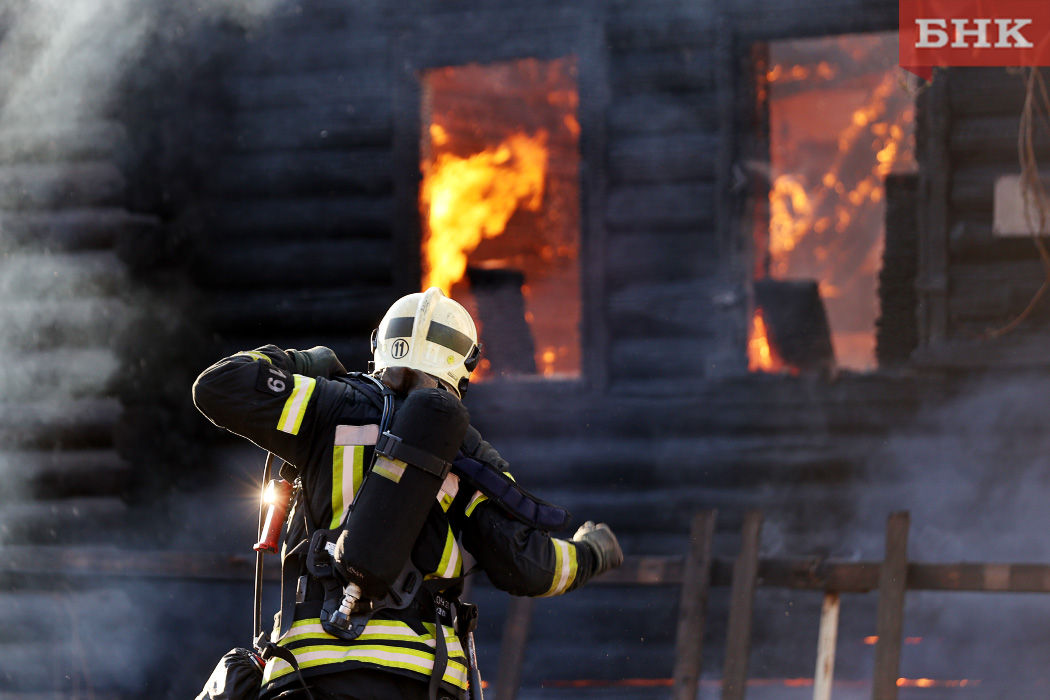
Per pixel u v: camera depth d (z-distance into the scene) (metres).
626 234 18.22
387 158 19.19
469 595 14.48
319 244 19.59
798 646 17.11
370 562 6.14
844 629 17.00
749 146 17.62
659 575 13.31
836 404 17.28
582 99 18.14
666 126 17.97
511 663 12.93
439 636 6.49
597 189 18.12
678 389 17.92
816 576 12.70
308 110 19.48
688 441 17.92
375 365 7.22
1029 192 16.25
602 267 18.16
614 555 7.22
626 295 18.14
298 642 6.41
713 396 17.77
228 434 19.75
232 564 14.91
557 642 17.95
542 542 6.66
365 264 19.34
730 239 17.59
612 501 18.05
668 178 18.00
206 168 19.89
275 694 6.43
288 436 6.70
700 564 13.14
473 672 6.78
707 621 17.42
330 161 19.41
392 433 6.41
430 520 6.59
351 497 6.53
